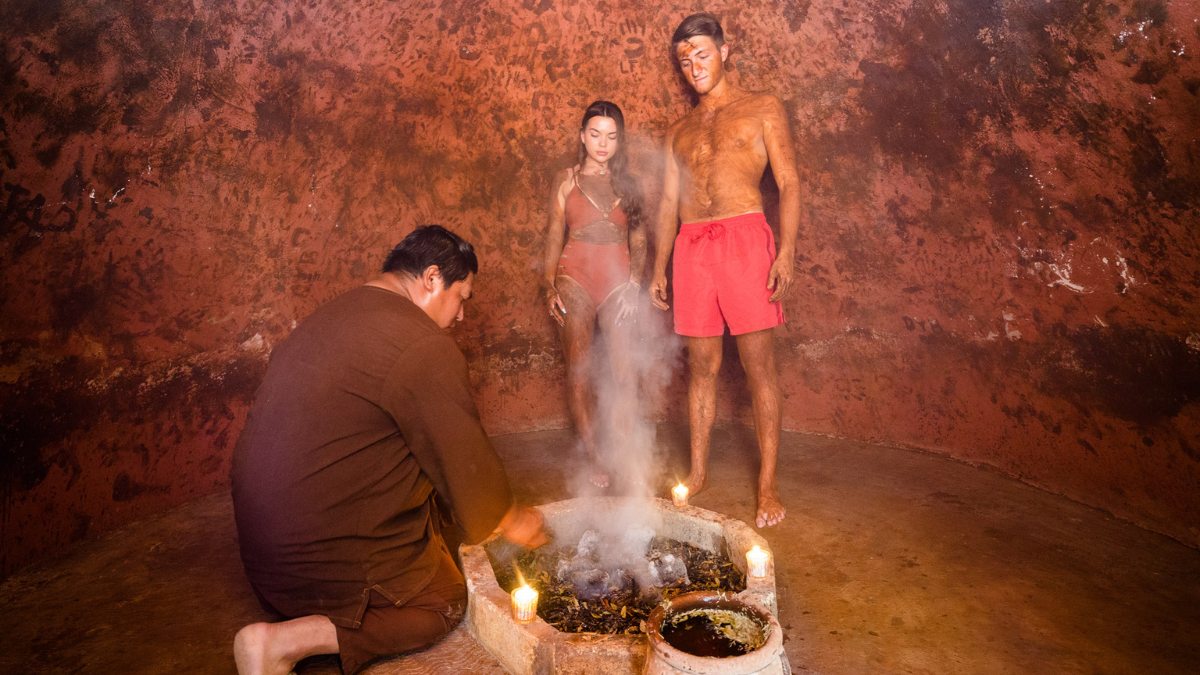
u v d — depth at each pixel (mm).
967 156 3705
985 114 3541
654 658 1810
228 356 3945
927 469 4035
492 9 4559
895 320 4348
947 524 3355
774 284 3445
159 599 2818
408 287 2430
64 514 3213
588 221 4102
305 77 4074
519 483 4109
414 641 2314
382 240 4594
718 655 1841
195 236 3727
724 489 3918
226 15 3664
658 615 1935
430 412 2168
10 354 2984
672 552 2881
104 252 3342
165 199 3572
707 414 3846
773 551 3170
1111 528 3219
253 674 1995
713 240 3629
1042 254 3502
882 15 3848
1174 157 2816
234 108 3787
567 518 3012
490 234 4918
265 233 4059
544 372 5129
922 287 4160
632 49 4703
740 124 3631
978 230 3793
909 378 4332
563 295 4094
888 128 4039
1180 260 2910
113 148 3318
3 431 2943
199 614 2711
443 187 4758
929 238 4059
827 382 4707
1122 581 2789
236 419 4004
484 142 4797
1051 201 3395
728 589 2535
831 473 4066
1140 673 2234
